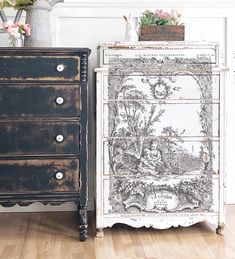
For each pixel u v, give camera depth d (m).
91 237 2.51
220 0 2.99
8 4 2.55
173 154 2.51
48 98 2.36
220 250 2.29
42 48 2.31
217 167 2.53
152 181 2.51
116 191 2.50
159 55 2.51
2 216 2.92
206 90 2.49
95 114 2.56
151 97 2.48
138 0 2.97
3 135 2.35
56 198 2.41
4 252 2.28
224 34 3.04
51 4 2.62
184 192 2.52
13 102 2.34
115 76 2.46
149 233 2.58
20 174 2.38
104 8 2.96
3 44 2.90
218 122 2.51
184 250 2.30
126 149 2.49
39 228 2.68
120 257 2.20
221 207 2.54
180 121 2.50
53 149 2.38
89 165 3.01
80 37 2.97
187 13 3.00
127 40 2.70
